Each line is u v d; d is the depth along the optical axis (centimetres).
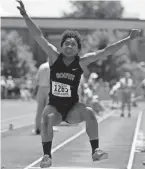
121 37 10000
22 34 11638
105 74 10212
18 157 1931
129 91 4256
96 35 10019
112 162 1806
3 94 8681
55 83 1067
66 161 1827
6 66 10400
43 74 2653
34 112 5028
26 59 10562
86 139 2522
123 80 4266
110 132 2875
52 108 1066
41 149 2156
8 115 4550
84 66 1074
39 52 11631
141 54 11600
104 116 4328
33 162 1812
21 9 1079
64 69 1062
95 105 4247
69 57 1071
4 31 10494
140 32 1087
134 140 2461
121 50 10275
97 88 5088
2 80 8612
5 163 1786
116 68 10188
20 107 6059
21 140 2473
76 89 1073
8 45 10431
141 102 7344
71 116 1068
